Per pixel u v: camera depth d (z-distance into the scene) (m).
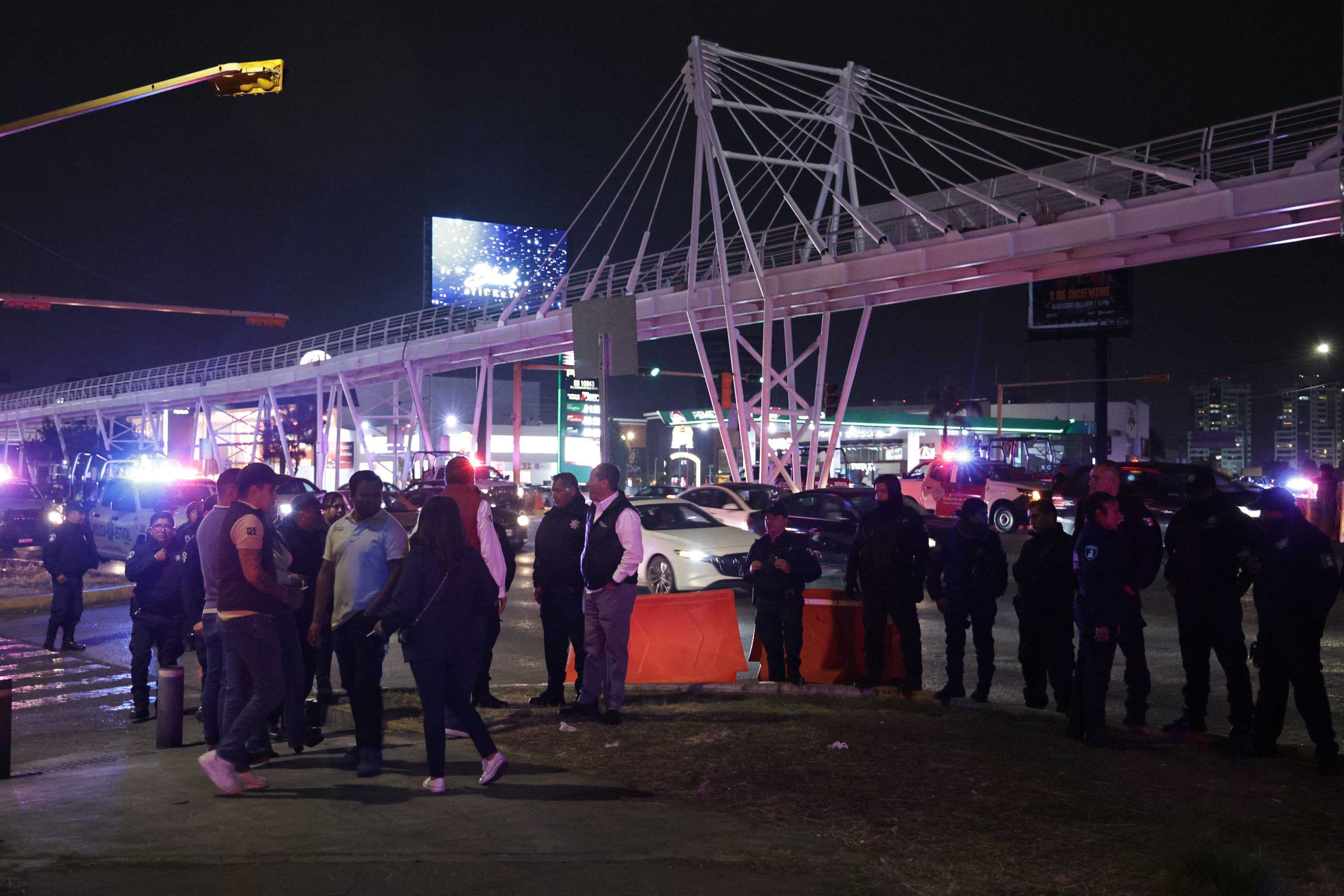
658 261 48.88
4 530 24.81
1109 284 66.69
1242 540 6.93
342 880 4.14
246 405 86.94
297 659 6.88
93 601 16.50
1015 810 5.25
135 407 91.88
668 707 7.99
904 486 30.50
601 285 51.12
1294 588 6.10
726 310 42.03
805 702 8.16
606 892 4.04
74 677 10.79
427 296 92.69
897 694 8.29
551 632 8.20
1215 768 6.08
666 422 78.75
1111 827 4.98
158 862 4.37
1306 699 6.05
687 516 16.17
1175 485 20.88
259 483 5.94
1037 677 8.08
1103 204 31.61
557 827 4.96
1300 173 27.62
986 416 86.50
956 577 8.27
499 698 8.75
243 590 5.82
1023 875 4.31
